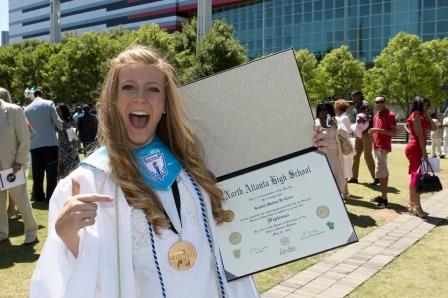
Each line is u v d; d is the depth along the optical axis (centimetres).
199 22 2975
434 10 4931
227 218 184
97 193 159
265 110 193
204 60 2912
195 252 166
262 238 188
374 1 5297
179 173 173
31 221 584
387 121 805
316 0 5675
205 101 195
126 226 158
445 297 426
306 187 190
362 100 1059
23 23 10681
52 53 4675
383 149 814
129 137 170
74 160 896
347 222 187
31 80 4694
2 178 529
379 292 438
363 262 522
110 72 170
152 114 169
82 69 3847
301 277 475
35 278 153
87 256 150
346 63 4850
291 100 191
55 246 154
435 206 825
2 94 590
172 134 179
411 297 426
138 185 161
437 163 722
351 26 5466
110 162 162
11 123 548
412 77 4153
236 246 188
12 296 424
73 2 8931
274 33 6022
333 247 186
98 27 8456
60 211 150
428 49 4281
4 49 5466
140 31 3772
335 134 744
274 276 479
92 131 1222
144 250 160
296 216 189
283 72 192
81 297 147
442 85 4350
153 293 160
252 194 191
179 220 167
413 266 510
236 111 194
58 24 5447
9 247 575
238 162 194
